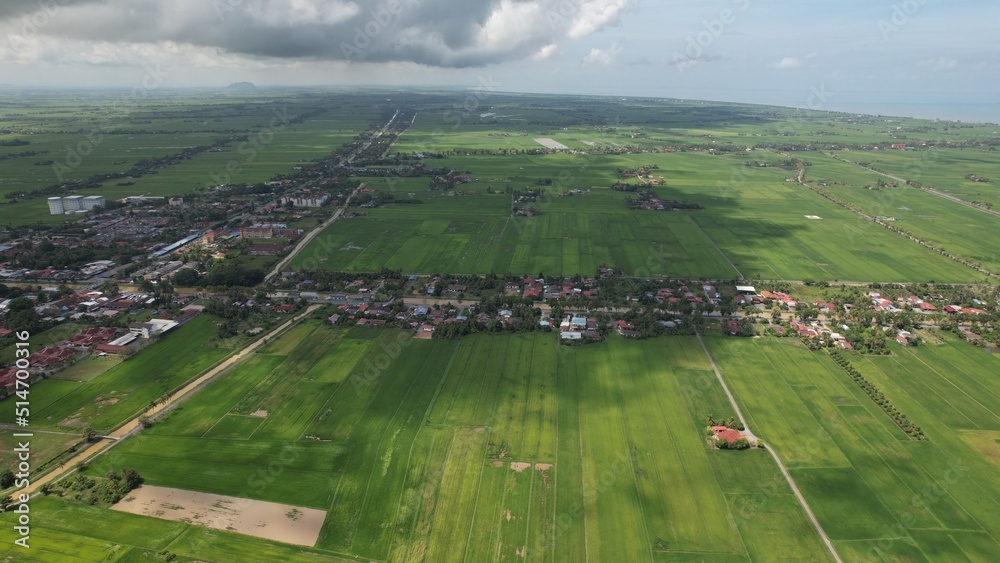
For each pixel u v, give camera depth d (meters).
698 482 79.50
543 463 83.19
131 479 77.50
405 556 67.62
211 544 68.69
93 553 66.94
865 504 75.81
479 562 66.81
